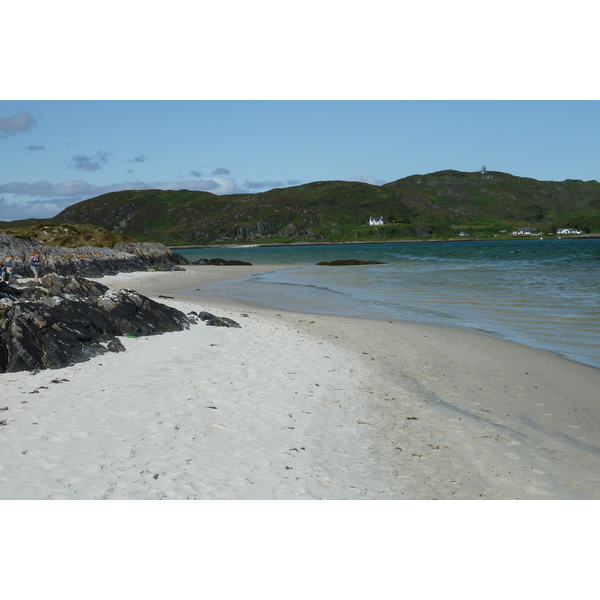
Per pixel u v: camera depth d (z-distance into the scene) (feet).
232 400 33.78
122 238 248.93
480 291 102.22
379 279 141.18
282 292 113.80
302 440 28.22
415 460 26.53
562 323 65.31
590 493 23.43
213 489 21.62
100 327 48.60
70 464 22.43
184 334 52.90
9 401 30.14
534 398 37.32
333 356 48.16
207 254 478.18
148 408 30.81
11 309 40.78
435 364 46.24
